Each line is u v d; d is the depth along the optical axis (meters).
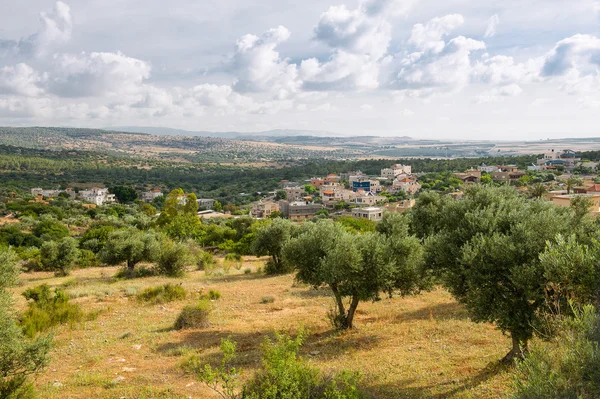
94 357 11.79
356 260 12.98
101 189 145.62
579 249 6.89
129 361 11.56
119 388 9.36
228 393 6.91
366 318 15.91
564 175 106.56
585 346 5.20
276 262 30.45
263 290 23.19
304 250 15.52
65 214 95.50
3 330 7.89
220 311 17.98
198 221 62.56
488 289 8.83
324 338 13.32
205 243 53.78
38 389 9.41
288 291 22.52
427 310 16.41
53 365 11.27
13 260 16.67
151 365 11.18
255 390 6.58
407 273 13.27
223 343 7.13
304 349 12.25
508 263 8.61
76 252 34.16
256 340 13.29
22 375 8.12
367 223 51.91
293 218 111.25
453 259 9.98
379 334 13.44
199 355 11.78
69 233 70.00
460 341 12.08
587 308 5.79
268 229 30.16
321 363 10.74
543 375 5.43
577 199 19.20
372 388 8.91
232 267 36.19
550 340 6.95
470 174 120.25
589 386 5.07
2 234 57.81
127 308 19.05
